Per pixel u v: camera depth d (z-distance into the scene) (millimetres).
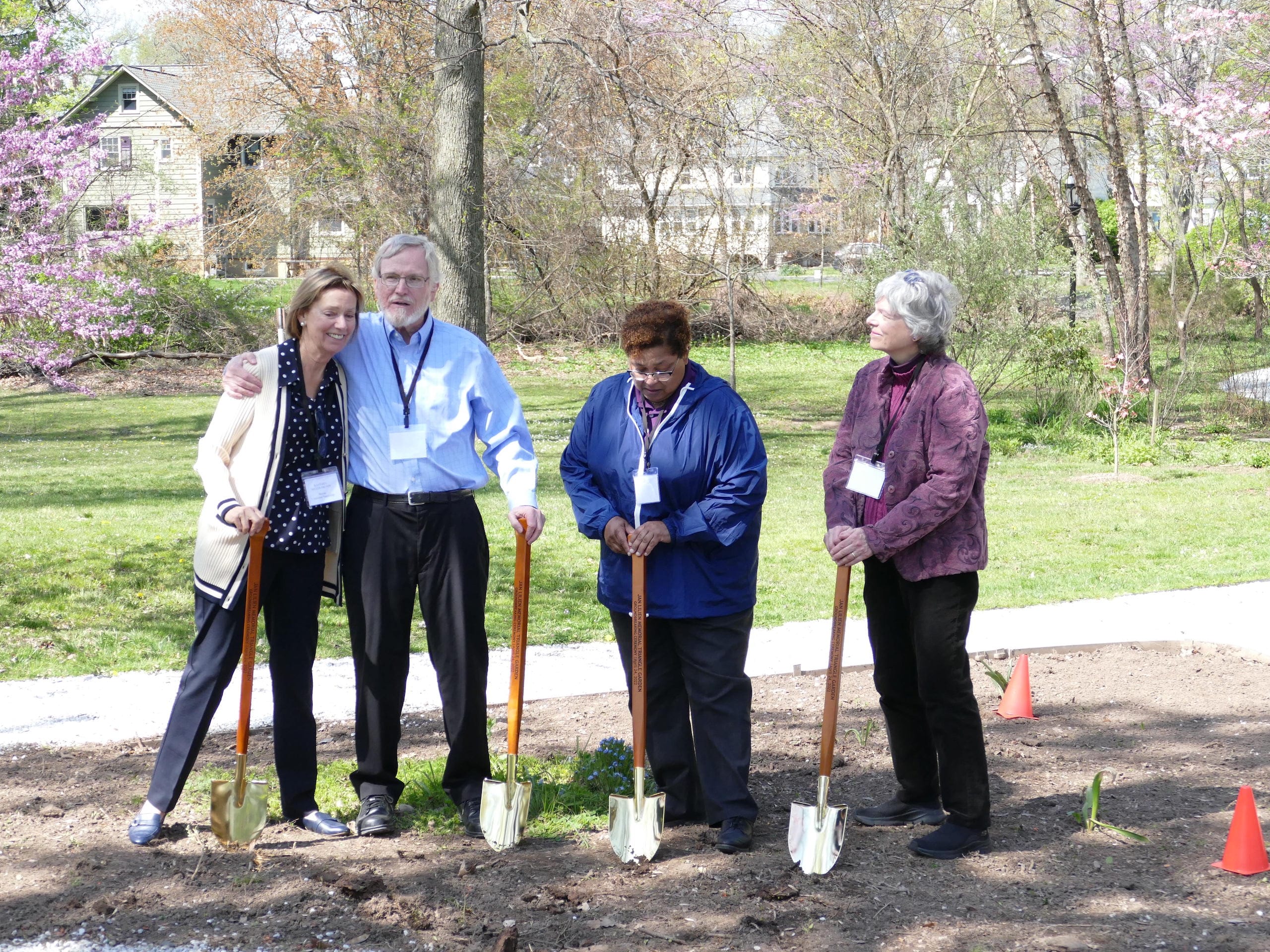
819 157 28141
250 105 32656
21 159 18188
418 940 3188
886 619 3895
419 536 3801
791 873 3627
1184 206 29312
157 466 15633
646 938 3199
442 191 13688
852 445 3805
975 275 19422
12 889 3494
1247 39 19594
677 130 25156
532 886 3531
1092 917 3334
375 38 25438
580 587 8648
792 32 26156
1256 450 17297
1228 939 3189
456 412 3818
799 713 5477
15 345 18562
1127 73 19109
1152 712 5480
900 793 4086
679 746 4043
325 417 3725
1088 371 18906
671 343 3635
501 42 13773
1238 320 32500
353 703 5648
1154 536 10969
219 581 3744
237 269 41000
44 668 6176
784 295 34094
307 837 3904
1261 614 7516
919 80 25281
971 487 3564
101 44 18938
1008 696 5445
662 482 3752
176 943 3158
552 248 29047
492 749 4891
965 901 3436
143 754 4816
